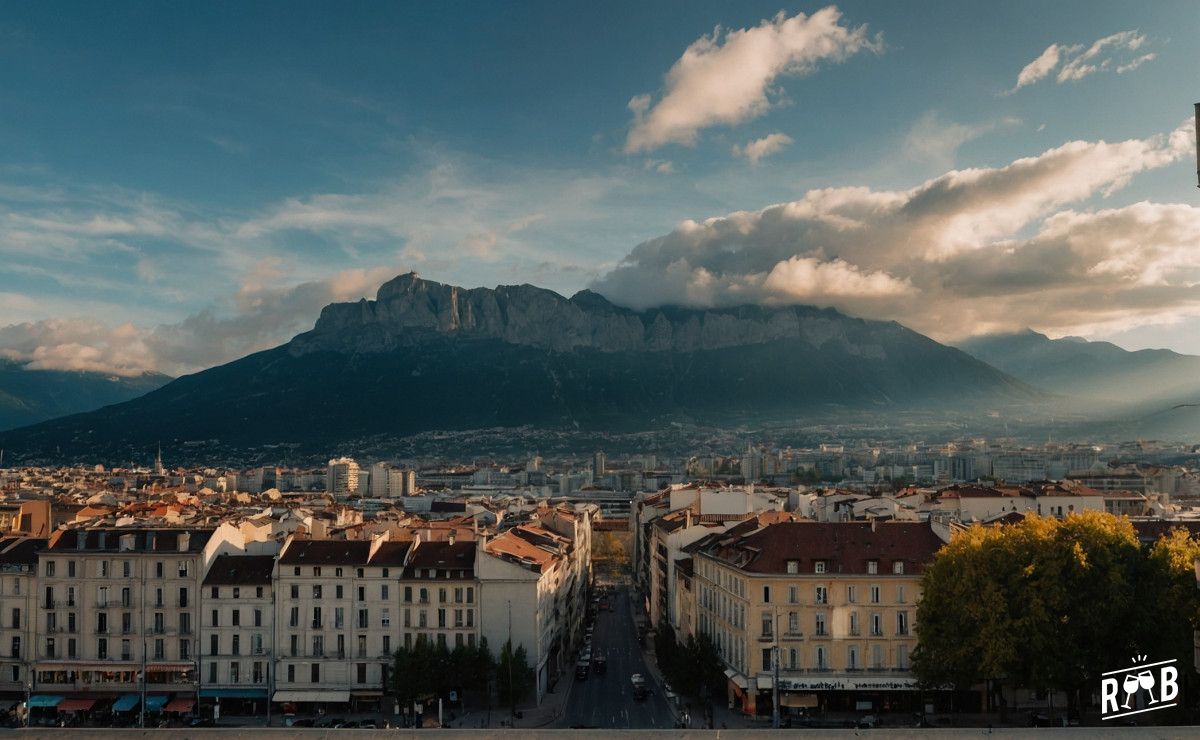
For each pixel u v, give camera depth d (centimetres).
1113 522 13250
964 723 13962
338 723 15600
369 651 16638
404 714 15862
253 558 17175
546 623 17875
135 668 16600
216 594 16712
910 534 15450
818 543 15275
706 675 15525
